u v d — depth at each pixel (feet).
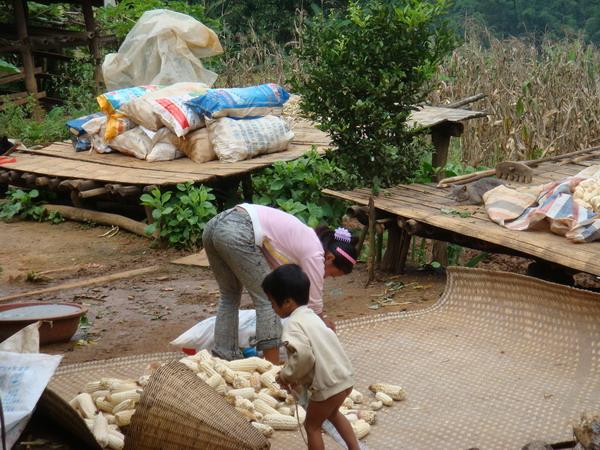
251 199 32.63
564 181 23.11
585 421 12.06
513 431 13.99
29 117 54.08
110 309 22.84
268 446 12.08
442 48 25.30
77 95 52.49
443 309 19.85
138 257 28.78
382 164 26.37
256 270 15.85
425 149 27.78
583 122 37.50
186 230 29.19
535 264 21.97
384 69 25.49
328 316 21.68
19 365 12.44
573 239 20.22
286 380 12.09
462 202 24.56
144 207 34.09
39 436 13.58
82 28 65.87
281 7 74.59
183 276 26.37
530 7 96.89
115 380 14.93
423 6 25.18
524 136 36.19
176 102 33.27
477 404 15.08
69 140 41.37
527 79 43.68
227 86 54.95
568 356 16.89
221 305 17.08
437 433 14.03
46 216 34.47
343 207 30.17
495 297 19.20
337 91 25.41
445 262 27.61
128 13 58.23
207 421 11.95
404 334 18.63
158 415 12.01
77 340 20.02
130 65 42.83
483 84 44.37
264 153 33.47
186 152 33.65
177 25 42.32
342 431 12.59
